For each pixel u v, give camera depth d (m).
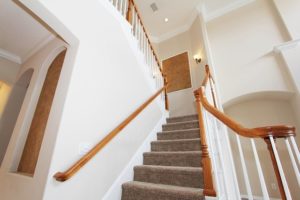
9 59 3.27
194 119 3.45
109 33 2.27
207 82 2.91
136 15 3.28
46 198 1.22
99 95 1.89
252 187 3.55
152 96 3.01
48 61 2.53
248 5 4.48
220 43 4.53
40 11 1.53
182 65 5.48
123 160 2.11
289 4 3.83
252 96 3.96
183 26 5.81
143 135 2.69
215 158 1.54
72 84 1.59
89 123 1.69
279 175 0.83
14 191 1.60
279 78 3.56
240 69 4.04
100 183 1.70
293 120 3.70
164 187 1.76
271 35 3.93
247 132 1.01
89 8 2.00
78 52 1.73
